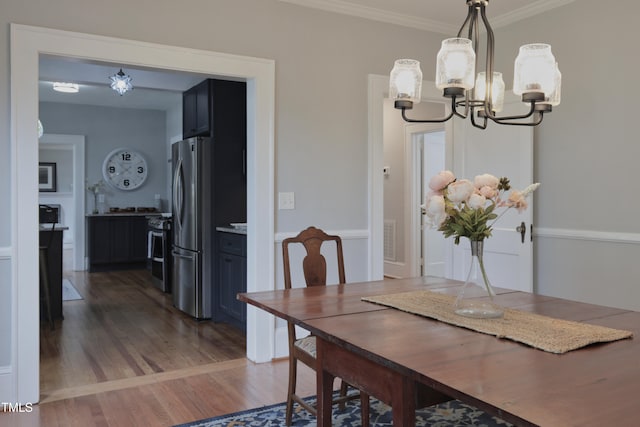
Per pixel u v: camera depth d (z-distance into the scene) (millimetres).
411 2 3791
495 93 2375
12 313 2795
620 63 3373
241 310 4332
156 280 6527
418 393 1466
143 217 8164
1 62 2764
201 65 3316
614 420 1013
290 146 3670
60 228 4777
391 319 1852
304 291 2408
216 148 4797
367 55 3980
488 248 4141
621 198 3383
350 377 1672
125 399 2881
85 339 4145
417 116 6402
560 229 3758
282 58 3623
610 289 3457
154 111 8648
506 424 2521
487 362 1372
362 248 3988
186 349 3873
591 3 3533
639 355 1436
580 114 3615
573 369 1314
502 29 4168
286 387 3064
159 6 3199
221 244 4688
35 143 2816
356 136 3943
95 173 8219
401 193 6707
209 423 2549
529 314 1923
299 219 3721
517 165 3918
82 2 2975
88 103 8008
